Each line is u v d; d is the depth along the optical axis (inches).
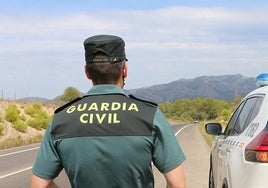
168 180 115.9
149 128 113.0
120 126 112.6
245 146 192.7
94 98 118.2
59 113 117.9
